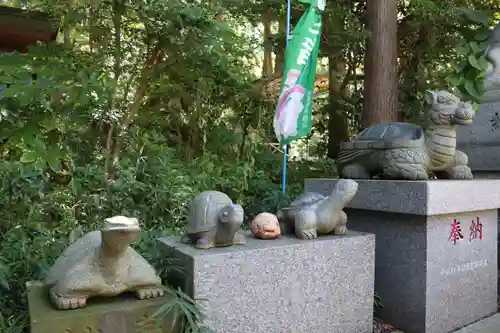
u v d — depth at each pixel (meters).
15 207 2.93
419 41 5.63
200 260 1.93
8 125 3.44
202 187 3.87
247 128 5.47
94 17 4.44
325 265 2.30
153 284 1.85
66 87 3.58
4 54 3.75
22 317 1.97
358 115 5.69
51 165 3.44
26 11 4.26
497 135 3.84
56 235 3.04
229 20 5.31
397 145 2.69
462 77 4.05
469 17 4.80
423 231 2.53
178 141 5.07
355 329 2.43
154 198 3.42
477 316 2.90
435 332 2.59
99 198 3.40
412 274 2.59
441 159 2.68
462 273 2.76
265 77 5.62
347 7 5.15
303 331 2.23
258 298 2.09
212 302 1.96
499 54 4.07
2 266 2.20
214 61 4.50
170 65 4.63
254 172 4.43
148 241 2.54
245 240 2.22
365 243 2.46
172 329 1.83
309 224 2.34
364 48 5.07
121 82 4.86
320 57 5.86
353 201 2.83
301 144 6.50
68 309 1.68
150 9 4.02
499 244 3.53
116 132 4.43
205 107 5.13
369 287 2.49
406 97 5.61
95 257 1.75
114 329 1.70
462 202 2.63
